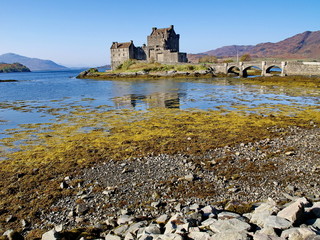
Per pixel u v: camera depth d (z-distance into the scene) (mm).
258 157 20547
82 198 15156
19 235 11555
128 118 37688
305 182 15984
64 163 20953
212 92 65312
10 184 17422
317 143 23156
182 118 36719
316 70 89750
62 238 10992
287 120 33406
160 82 98250
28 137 28781
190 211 12852
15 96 65938
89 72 151375
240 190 15406
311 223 9820
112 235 10938
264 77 92312
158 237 9930
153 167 19531
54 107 48250
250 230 9836
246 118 35375
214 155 21688
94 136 28703
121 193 15656
